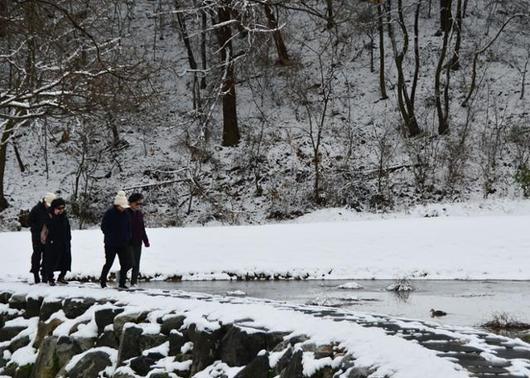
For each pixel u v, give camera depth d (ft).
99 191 116.78
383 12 125.08
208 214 109.91
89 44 62.49
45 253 45.21
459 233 65.26
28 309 40.70
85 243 68.69
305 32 144.77
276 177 112.98
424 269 62.75
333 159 113.80
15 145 123.75
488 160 106.42
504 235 63.98
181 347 29.17
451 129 116.47
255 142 116.98
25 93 53.72
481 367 19.38
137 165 121.49
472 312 43.09
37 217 47.44
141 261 67.31
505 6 148.05
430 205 95.04
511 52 136.77
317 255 66.33
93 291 39.14
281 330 25.53
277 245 67.77
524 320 39.78
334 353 22.67
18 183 121.19
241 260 66.69
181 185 116.78
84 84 54.95
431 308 44.83
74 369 32.89
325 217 100.12
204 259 67.21
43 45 56.29
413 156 110.83
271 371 24.32
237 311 29.22
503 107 122.01
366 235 67.10
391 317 29.76
